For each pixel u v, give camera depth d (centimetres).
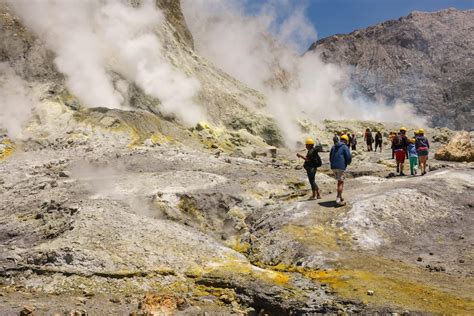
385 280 1245
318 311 1105
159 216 1798
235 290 1220
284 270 1362
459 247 1514
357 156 3662
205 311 1108
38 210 1833
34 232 1574
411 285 1215
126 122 3741
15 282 1211
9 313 1016
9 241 1545
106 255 1309
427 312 1054
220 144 4344
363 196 1841
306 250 1445
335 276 1273
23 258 1290
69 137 3422
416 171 2589
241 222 1830
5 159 3020
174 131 4075
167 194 1928
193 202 1919
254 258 1501
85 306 1091
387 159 3406
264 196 2088
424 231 1628
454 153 3147
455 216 1728
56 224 1591
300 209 1764
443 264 1384
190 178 2216
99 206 1675
